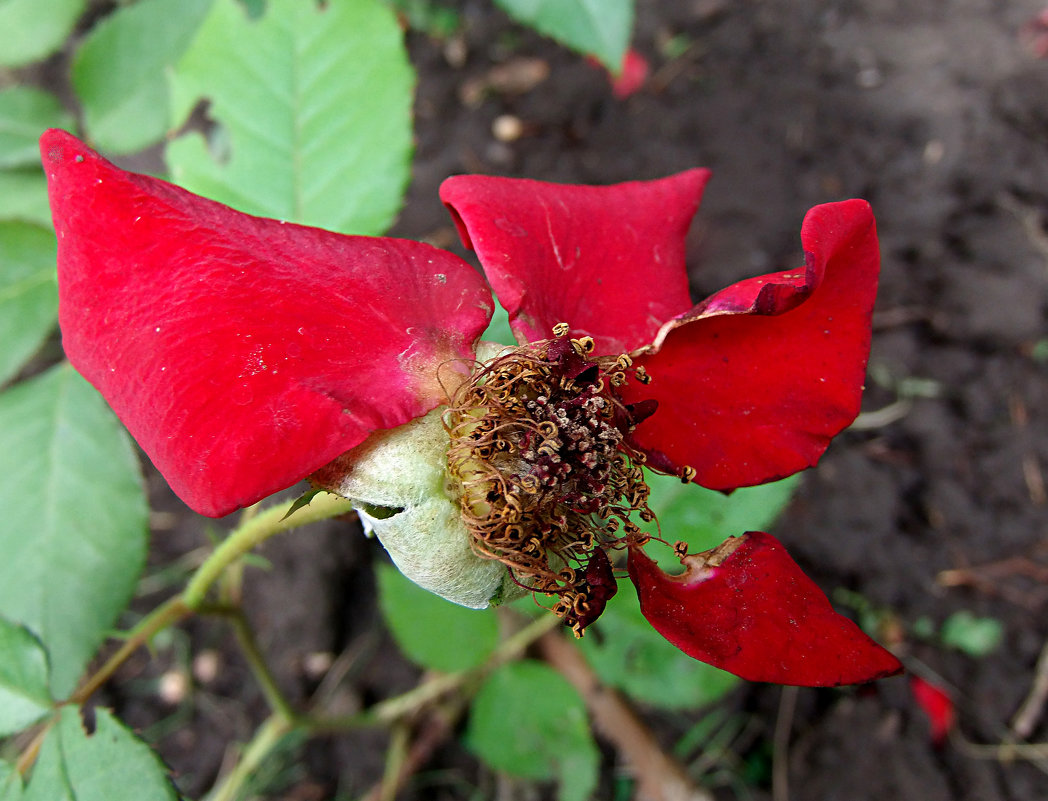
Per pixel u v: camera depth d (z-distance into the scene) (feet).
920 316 0.77
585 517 0.31
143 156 0.62
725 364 0.32
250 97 0.44
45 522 0.45
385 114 0.44
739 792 0.65
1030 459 0.72
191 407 0.25
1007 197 0.81
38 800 0.34
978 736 0.64
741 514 0.43
